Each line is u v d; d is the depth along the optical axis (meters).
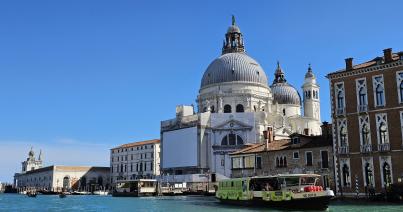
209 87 119.44
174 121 117.12
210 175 100.56
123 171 159.75
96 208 56.44
